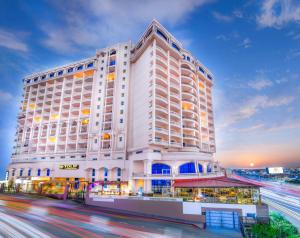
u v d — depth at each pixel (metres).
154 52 50.75
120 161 49.72
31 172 61.47
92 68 63.22
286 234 20.34
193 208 27.16
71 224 22.56
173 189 34.00
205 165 47.69
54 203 36.56
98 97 60.19
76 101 64.69
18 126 73.06
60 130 64.06
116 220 25.47
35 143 67.75
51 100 68.81
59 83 70.06
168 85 52.53
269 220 24.02
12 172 66.00
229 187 27.92
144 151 46.69
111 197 33.69
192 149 52.38
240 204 25.48
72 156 58.72
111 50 63.41
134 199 31.44
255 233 20.67
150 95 49.03
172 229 22.66
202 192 30.98
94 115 58.84
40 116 69.44
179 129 53.34
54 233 19.00
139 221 25.55
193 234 21.33
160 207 29.03
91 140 56.03
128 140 53.62
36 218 24.89
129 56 60.41
